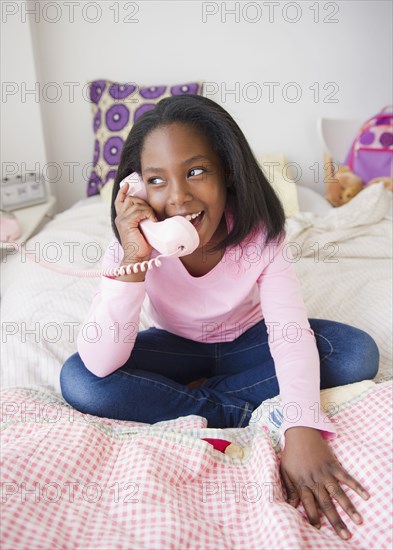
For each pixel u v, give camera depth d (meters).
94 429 0.93
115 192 1.04
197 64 2.44
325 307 1.48
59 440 0.88
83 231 1.98
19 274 1.73
